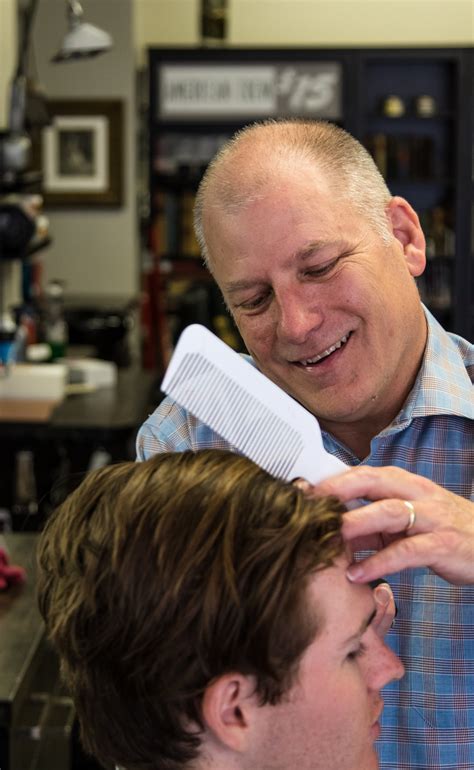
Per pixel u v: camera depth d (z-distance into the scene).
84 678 1.09
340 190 1.42
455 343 1.63
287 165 1.41
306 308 1.41
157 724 1.07
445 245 7.99
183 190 8.13
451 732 1.50
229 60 7.80
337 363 1.45
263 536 1.03
